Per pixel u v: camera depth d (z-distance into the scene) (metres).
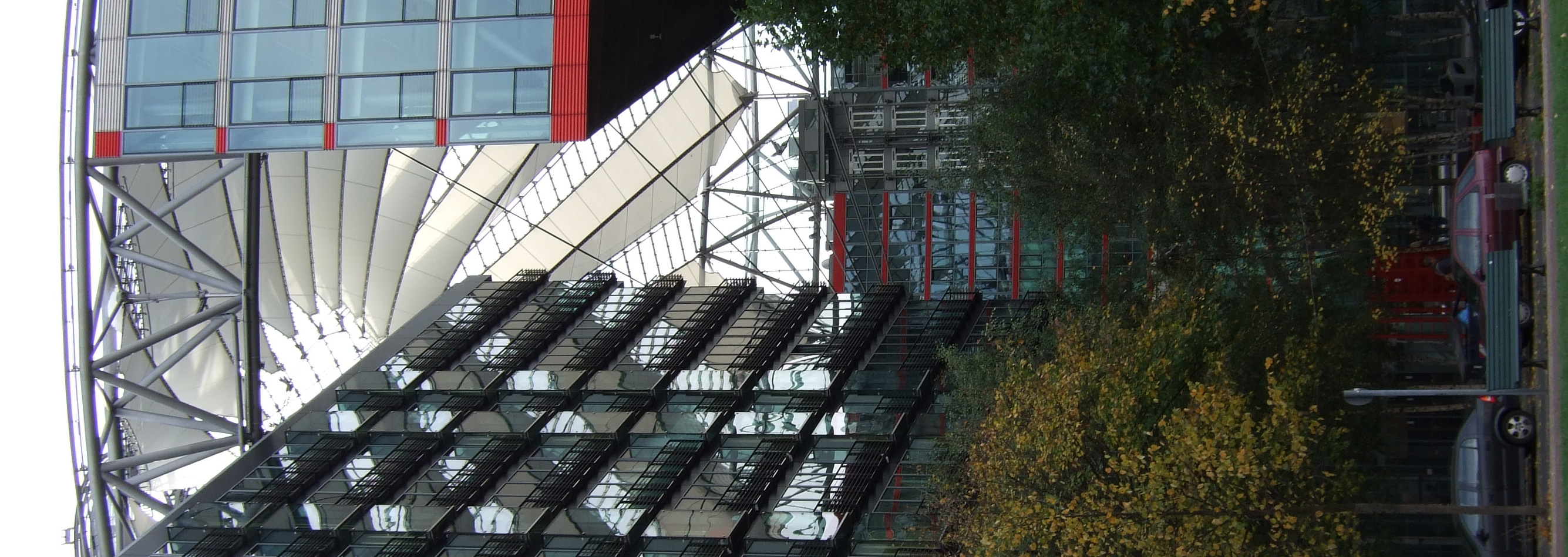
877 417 36.91
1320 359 23.48
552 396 41.91
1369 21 24.69
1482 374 20.44
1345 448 22.28
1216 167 25.88
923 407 37.31
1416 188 25.11
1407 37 26.42
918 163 50.41
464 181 54.56
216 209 52.59
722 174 56.69
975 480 27.12
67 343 41.94
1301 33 25.31
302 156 51.81
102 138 32.88
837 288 50.94
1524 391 17.47
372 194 54.44
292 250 56.28
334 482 39.06
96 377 41.53
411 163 53.38
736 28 48.62
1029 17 24.45
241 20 32.38
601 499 35.25
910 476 33.34
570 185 55.81
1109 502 22.14
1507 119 19.86
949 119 49.50
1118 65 23.17
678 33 37.25
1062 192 29.77
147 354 52.75
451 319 49.34
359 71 31.42
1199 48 24.20
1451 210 21.53
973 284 49.12
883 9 26.27
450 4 31.06
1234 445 21.31
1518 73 20.12
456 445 40.09
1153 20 23.14
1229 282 26.62
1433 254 24.47
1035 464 24.41
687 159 55.59
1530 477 18.64
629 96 33.38
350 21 31.62
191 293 43.78
